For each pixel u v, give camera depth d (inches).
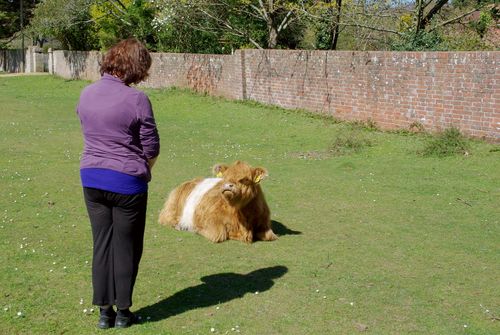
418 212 320.8
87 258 244.7
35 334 176.1
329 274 228.1
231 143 557.0
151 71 1020.5
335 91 640.4
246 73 781.9
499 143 477.1
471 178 395.5
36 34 1514.5
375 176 410.3
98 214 174.6
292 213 319.9
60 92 1109.1
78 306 196.5
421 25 730.8
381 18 752.3
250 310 193.9
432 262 243.0
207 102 805.9
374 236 278.5
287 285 216.4
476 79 489.7
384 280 222.2
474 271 232.8
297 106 700.0
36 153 497.4
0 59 1904.5
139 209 174.7
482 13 716.7
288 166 450.0
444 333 178.9
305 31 1013.2
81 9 1258.6
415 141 517.3
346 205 335.9
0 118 735.7
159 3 934.4
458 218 309.3
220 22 952.3
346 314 191.6
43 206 329.7
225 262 241.9
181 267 235.5
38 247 257.9
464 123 506.3
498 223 299.9
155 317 187.9
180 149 522.9
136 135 172.6
